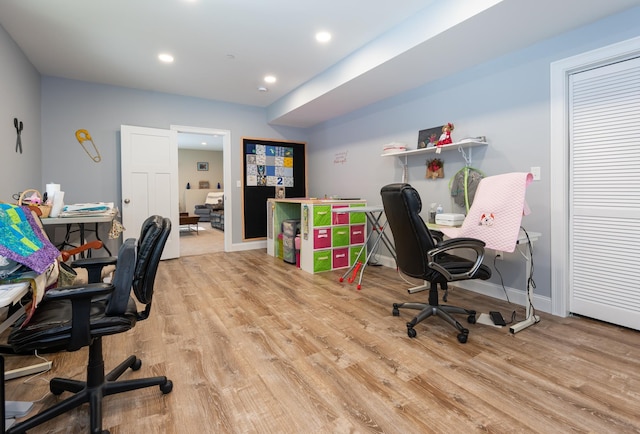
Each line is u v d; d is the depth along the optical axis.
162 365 1.75
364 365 1.75
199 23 2.66
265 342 2.02
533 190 2.54
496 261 2.84
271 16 2.56
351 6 2.43
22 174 3.06
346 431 1.26
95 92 4.06
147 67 3.59
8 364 1.75
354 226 4.04
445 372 1.68
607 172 2.20
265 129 5.40
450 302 2.73
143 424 1.30
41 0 2.30
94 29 2.73
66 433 1.26
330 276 3.61
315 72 3.78
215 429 1.28
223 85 4.22
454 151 3.17
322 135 5.36
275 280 3.45
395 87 3.54
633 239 2.11
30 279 1.16
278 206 4.70
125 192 4.12
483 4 2.03
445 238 2.79
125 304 1.26
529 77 2.54
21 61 3.08
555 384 1.56
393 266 4.00
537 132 2.50
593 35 2.17
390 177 3.97
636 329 2.12
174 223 4.50
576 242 2.38
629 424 1.29
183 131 4.68
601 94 2.21
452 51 2.63
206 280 3.44
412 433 1.25
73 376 1.65
